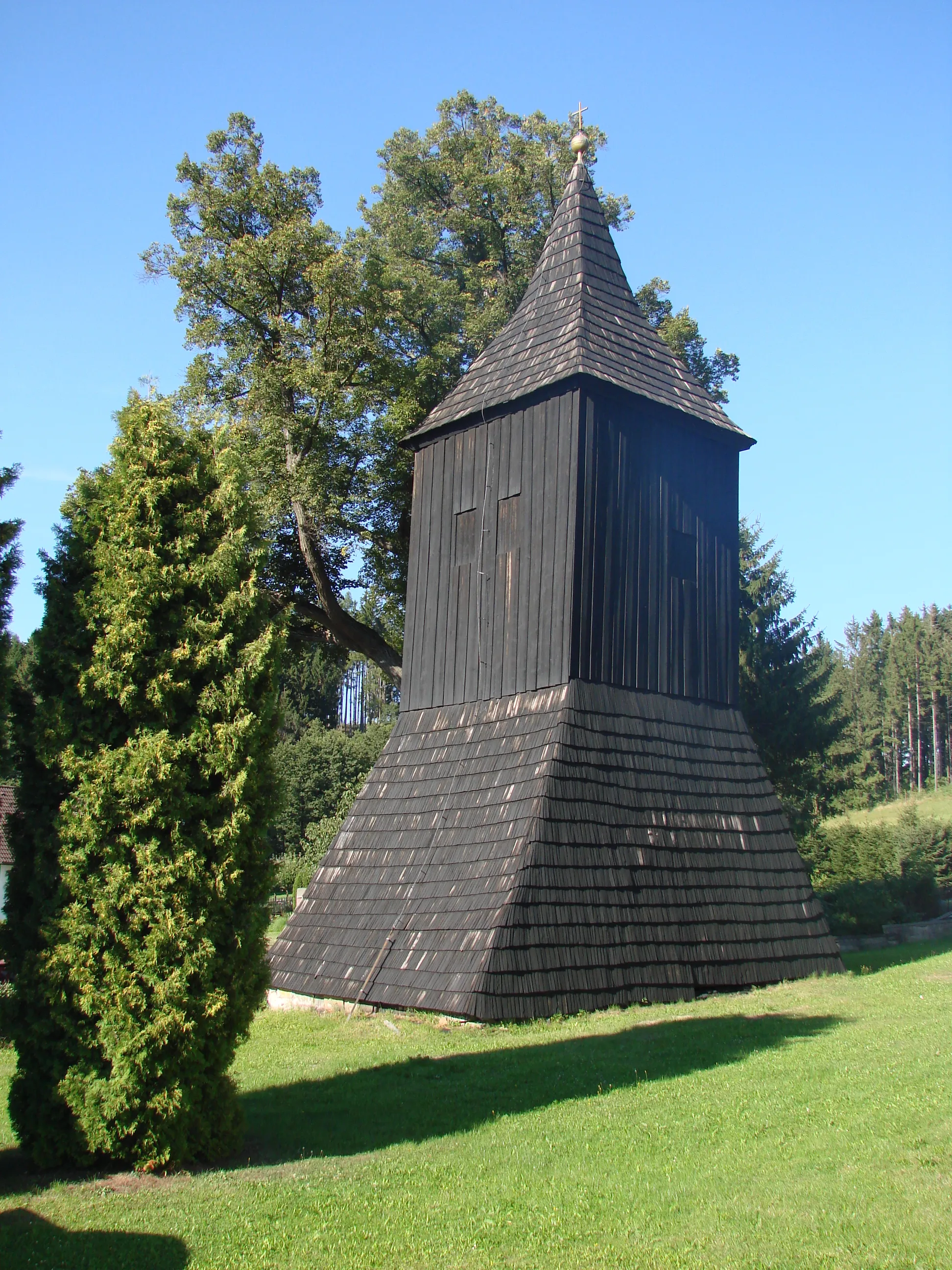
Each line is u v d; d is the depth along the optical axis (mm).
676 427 20422
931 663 96938
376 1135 9664
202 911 8836
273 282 31672
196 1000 8711
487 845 16922
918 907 31969
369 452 31969
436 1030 14844
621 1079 11156
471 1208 7703
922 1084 10328
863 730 87312
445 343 32781
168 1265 6883
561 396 19203
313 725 54594
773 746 34688
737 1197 7773
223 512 9781
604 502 18922
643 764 18188
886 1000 15320
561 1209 7660
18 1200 7992
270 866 9398
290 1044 14594
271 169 32125
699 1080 10945
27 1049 8805
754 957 18062
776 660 35688
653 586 19453
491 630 19469
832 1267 6672
